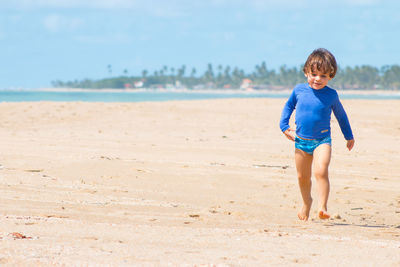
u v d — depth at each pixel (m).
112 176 11.68
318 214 7.65
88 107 29.88
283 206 9.80
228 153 16.00
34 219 6.70
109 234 5.88
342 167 14.38
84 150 15.54
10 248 4.76
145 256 4.71
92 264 4.36
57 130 22.38
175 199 9.81
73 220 6.82
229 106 34.44
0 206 7.84
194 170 12.83
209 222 7.43
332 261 4.87
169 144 17.98
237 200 10.11
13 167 12.05
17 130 22.08
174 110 30.19
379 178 12.98
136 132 22.05
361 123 26.42
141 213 8.00
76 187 10.27
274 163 14.48
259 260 4.77
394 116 30.16
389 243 5.97
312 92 7.79
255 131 23.09
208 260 4.65
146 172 12.33
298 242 5.85
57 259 4.47
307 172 8.14
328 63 7.50
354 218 8.91
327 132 7.89
